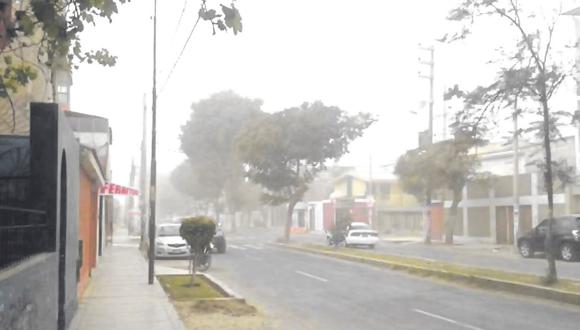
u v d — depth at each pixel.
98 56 10.10
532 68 17.03
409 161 43.47
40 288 7.68
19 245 7.98
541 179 38.47
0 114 15.76
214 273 24.06
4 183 10.43
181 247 31.25
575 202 36.84
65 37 8.01
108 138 26.53
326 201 75.19
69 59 9.97
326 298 16.89
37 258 7.64
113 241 49.47
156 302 14.98
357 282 20.78
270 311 14.58
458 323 12.79
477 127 18.33
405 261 27.00
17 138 10.57
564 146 38.97
